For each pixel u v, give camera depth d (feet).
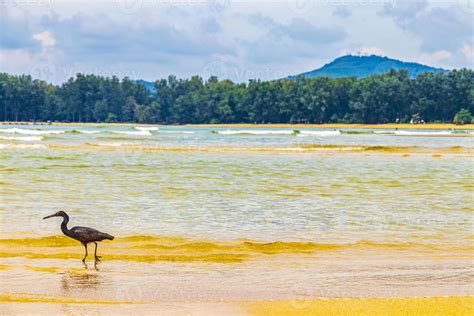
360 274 52.60
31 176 124.57
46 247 61.41
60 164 153.69
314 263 56.75
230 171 144.56
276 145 264.93
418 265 56.18
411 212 86.38
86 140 285.84
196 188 110.52
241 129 643.45
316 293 46.57
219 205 90.33
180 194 101.86
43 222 73.36
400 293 46.75
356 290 47.52
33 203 88.17
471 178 135.74
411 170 155.43
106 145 241.76
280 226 74.33
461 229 73.87
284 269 54.34
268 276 51.75
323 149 236.84
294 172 145.18
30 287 47.24
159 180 122.31
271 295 45.98
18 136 305.94
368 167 163.32
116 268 53.83
